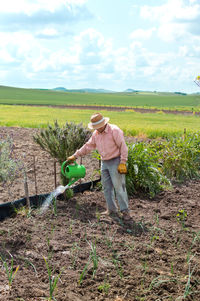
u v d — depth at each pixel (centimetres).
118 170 461
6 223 446
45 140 552
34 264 345
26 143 1061
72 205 523
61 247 382
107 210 495
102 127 456
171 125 1905
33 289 298
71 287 306
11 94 12044
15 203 494
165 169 733
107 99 11494
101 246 389
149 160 634
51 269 337
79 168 506
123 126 1630
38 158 848
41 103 7262
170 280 316
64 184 563
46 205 506
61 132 554
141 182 610
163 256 369
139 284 314
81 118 2311
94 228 442
